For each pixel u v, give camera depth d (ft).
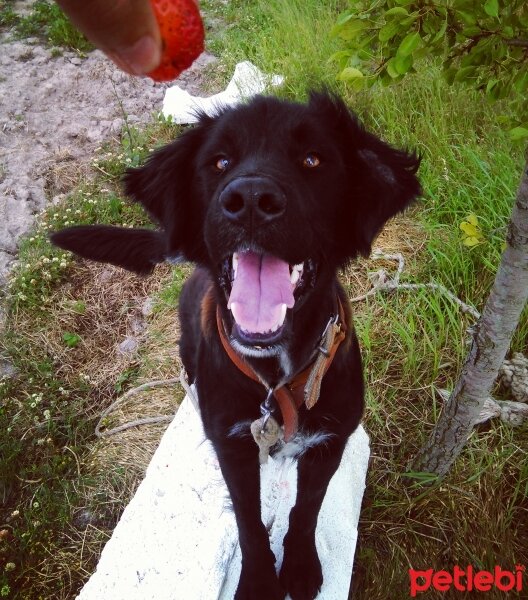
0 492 2.33
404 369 2.34
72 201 3.55
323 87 1.50
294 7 4.67
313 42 4.23
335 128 1.45
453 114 3.31
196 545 1.87
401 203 1.50
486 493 2.03
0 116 4.38
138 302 3.01
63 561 2.11
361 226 1.48
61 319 2.94
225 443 1.55
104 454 2.39
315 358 1.46
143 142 3.92
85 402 2.63
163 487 2.03
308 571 1.75
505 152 2.97
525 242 1.33
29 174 3.85
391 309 2.49
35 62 4.94
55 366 2.78
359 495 2.00
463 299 2.64
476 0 1.14
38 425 2.51
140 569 1.86
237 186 1.18
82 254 2.00
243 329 1.33
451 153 3.02
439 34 1.15
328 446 1.58
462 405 1.74
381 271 2.75
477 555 1.93
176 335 2.77
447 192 2.97
